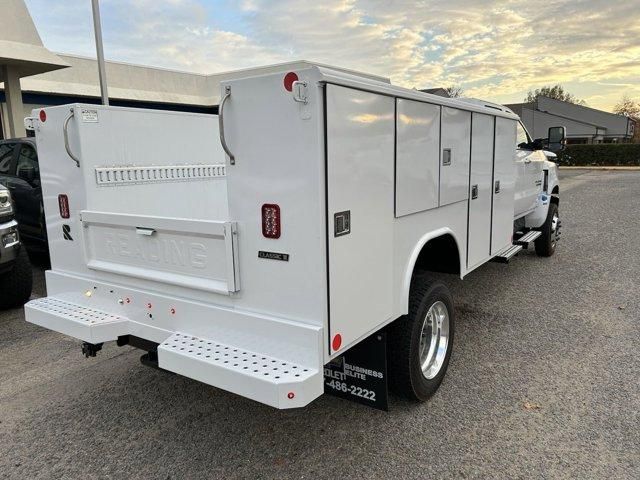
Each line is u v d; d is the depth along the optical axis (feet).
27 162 22.43
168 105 90.33
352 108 7.47
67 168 10.89
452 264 12.40
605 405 10.78
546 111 202.80
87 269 10.67
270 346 7.75
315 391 7.21
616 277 20.88
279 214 7.38
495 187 14.51
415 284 10.71
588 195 53.47
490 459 9.05
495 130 14.02
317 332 7.22
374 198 8.27
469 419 10.36
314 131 6.85
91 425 10.50
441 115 10.49
